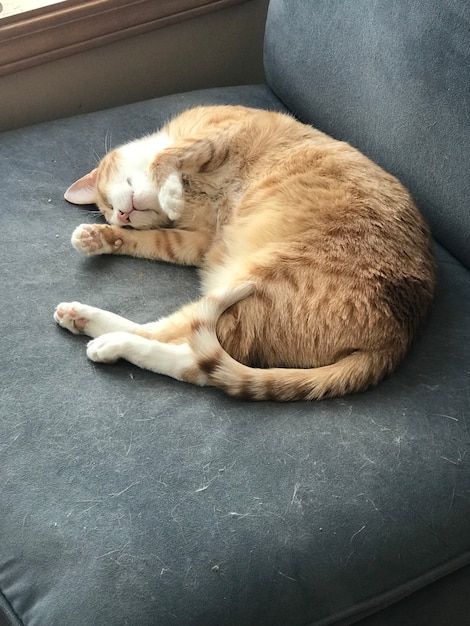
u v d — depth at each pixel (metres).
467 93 0.81
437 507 0.65
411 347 0.78
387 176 0.88
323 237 0.81
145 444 0.67
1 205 0.92
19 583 0.59
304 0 1.02
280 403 0.71
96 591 0.57
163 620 0.56
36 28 1.06
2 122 1.13
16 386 0.72
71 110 1.17
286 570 0.59
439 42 0.83
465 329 0.81
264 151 0.96
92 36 1.11
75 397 0.71
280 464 0.65
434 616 0.67
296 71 1.06
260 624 0.58
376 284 0.75
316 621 0.59
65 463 0.65
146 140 1.03
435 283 0.83
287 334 0.76
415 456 0.67
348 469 0.66
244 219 0.92
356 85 0.96
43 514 0.62
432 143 0.86
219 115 1.02
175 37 1.19
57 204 0.95
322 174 0.89
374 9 0.91
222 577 0.58
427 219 0.91
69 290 0.83
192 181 0.98
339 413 0.70
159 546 0.60
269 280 0.77
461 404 0.72
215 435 0.68
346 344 0.74
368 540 0.62
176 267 0.91
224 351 0.73
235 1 1.20
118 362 0.75
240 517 0.62
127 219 0.97
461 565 0.64
